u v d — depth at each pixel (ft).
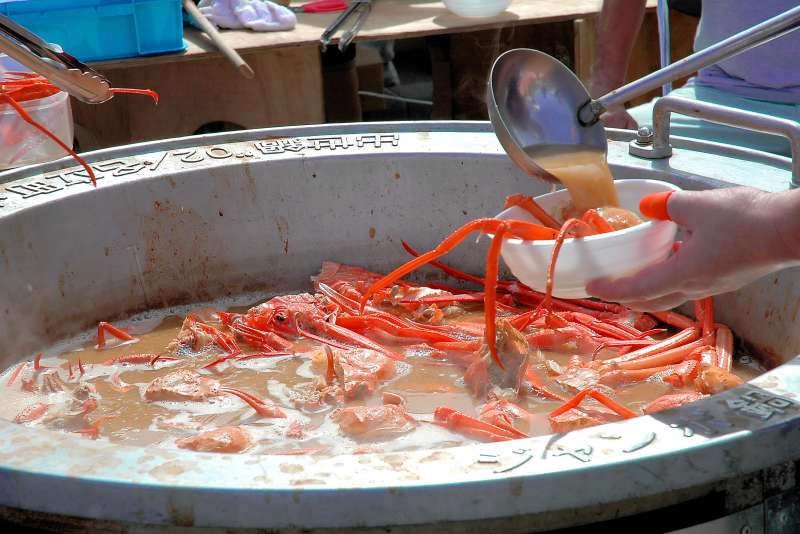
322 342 6.11
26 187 6.57
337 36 12.21
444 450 3.30
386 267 7.46
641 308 4.12
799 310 5.43
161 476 3.17
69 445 3.38
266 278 7.39
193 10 12.37
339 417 5.07
